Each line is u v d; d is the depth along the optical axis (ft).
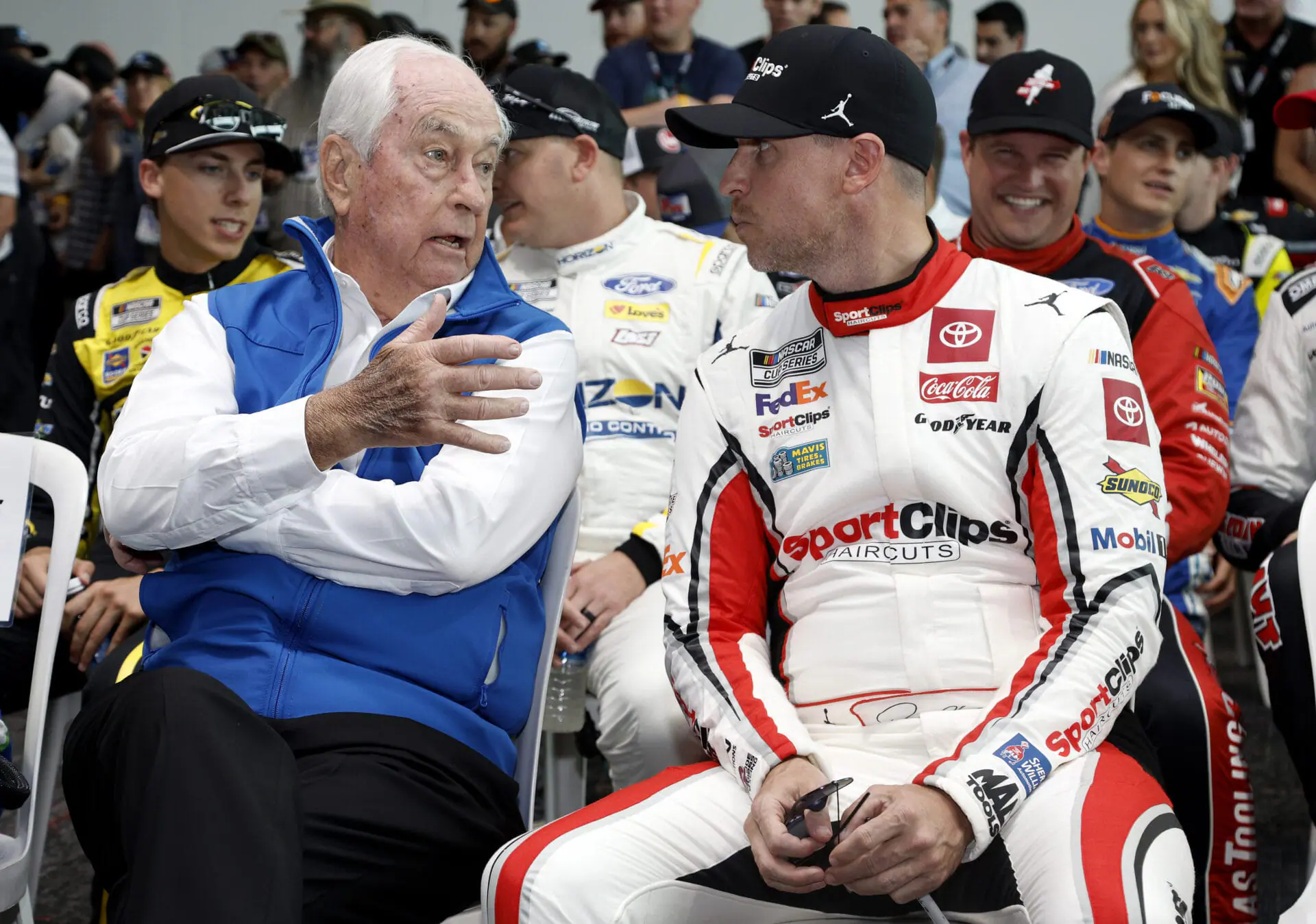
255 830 4.31
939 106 14.67
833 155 5.34
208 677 4.72
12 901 5.64
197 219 9.17
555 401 5.77
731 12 17.60
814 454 5.40
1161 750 6.33
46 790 6.86
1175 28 14.34
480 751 5.44
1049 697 4.69
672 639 5.51
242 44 17.94
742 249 8.58
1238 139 12.59
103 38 20.66
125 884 4.43
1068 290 5.34
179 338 5.97
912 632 5.13
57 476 6.23
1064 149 7.90
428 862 5.02
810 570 5.44
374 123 5.85
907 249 5.42
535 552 5.89
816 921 4.92
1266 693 6.39
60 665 7.98
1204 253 12.37
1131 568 4.89
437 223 5.88
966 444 5.18
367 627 5.35
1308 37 14.61
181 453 5.23
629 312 8.36
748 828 4.67
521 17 18.44
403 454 5.70
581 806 7.73
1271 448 7.50
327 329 5.93
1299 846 8.44
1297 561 5.65
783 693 5.21
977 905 4.65
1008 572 5.20
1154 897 4.18
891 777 4.97
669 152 11.92
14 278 13.78
